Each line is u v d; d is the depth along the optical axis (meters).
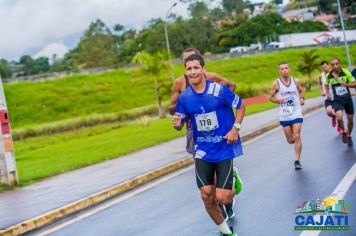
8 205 17.92
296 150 18.88
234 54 145.25
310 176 17.05
